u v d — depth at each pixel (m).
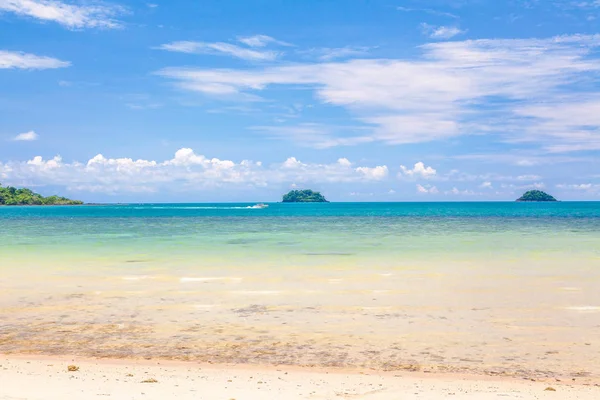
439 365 9.85
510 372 9.42
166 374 9.00
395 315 13.88
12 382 8.16
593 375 9.25
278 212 145.25
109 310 14.55
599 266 22.94
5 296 16.52
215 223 69.69
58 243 36.03
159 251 30.23
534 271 21.56
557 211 141.25
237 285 18.48
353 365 9.85
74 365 9.53
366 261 25.16
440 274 20.88
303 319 13.49
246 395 7.65
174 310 14.58
